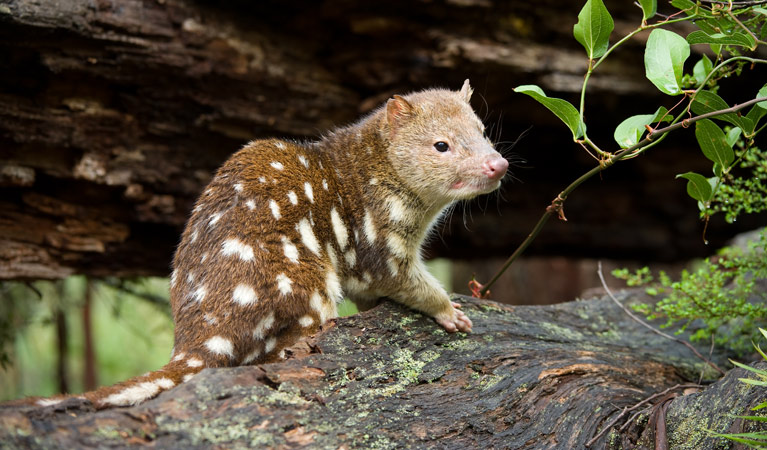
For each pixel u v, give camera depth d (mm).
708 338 1747
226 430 1476
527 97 2029
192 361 1556
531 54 1976
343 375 1559
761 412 1519
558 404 1578
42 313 2244
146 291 2299
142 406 1479
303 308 1596
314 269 1612
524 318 1730
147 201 1934
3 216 1870
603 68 1999
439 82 1992
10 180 1839
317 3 1940
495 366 1609
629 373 1641
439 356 1611
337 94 2002
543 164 2186
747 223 2252
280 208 1613
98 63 1826
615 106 2055
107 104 1870
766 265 1682
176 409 1479
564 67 1982
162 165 1927
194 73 1885
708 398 1555
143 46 1837
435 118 1688
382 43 1977
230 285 1576
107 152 1886
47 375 2965
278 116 1973
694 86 1639
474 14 1954
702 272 1704
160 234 1987
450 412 1559
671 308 1671
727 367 1716
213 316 1570
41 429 1440
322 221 1646
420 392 1569
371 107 2004
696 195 1618
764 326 1701
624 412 1567
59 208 1893
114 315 2322
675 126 1550
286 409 1505
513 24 1973
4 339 2115
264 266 1585
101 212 1927
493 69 1968
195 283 1587
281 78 1950
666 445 1543
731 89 2086
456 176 1667
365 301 1716
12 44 1769
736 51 1628
